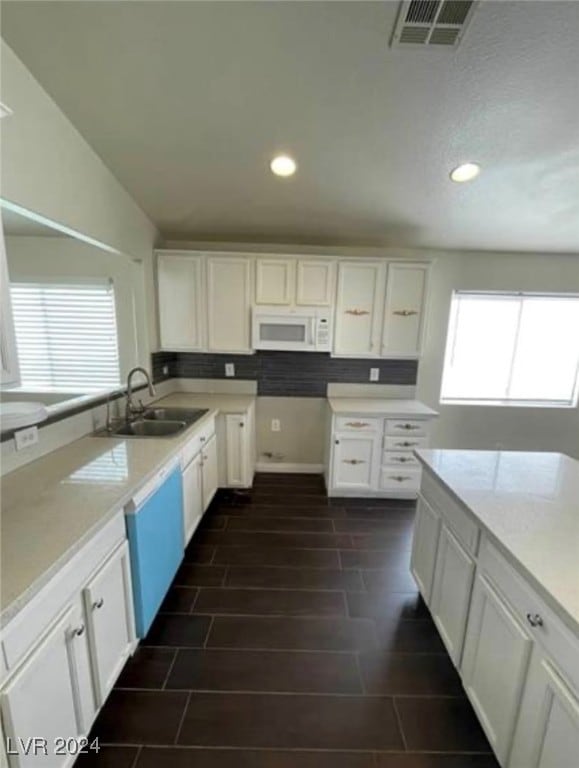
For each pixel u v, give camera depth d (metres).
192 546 2.68
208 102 1.95
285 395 3.83
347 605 2.16
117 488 1.60
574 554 1.22
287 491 3.53
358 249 3.61
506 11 1.51
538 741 1.10
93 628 1.36
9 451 1.75
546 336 3.91
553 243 3.44
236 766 1.37
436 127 2.11
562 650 1.01
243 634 1.94
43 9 1.50
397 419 3.30
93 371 2.51
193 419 2.79
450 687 1.69
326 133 2.18
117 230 2.62
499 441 3.98
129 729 1.48
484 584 1.42
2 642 0.96
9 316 1.16
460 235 3.33
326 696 1.63
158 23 1.57
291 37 1.63
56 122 1.94
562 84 1.82
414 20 1.55
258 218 3.12
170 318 3.37
